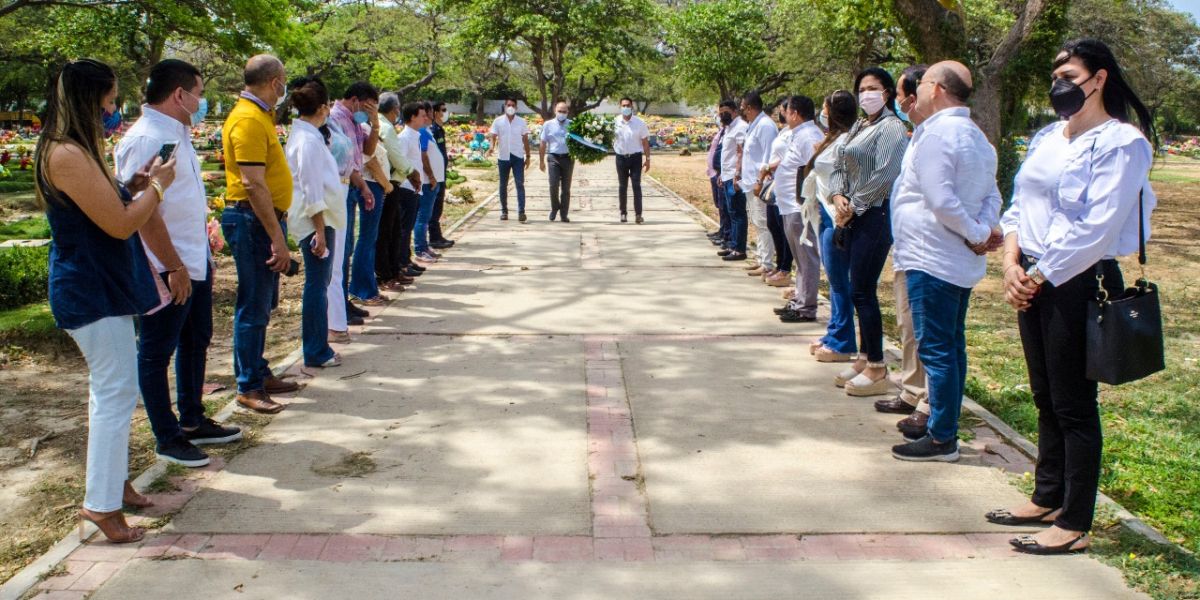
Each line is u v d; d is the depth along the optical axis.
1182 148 46.44
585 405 5.44
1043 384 3.79
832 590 3.39
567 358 6.44
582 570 3.51
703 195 19.44
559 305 8.11
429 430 5.01
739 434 4.98
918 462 4.62
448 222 13.75
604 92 50.62
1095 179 3.39
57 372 6.19
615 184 21.81
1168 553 3.66
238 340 5.24
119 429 3.66
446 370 6.13
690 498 4.16
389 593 3.33
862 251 5.42
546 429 5.04
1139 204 3.50
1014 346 7.28
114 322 3.62
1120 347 3.35
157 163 3.70
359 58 41.09
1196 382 6.38
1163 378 6.51
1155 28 38.94
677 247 11.51
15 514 4.07
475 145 30.83
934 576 3.50
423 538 3.76
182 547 3.67
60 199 3.44
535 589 3.37
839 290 6.28
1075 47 3.46
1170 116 47.72
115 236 3.52
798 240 7.45
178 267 4.04
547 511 4.02
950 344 4.50
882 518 3.99
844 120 5.96
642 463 4.57
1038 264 3.53
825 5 16.14
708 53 37.84
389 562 3.56
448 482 4.32
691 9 38.34
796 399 5.60
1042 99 14.77
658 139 45.41
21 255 8.11
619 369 6.18
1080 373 3.55
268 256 5.18
